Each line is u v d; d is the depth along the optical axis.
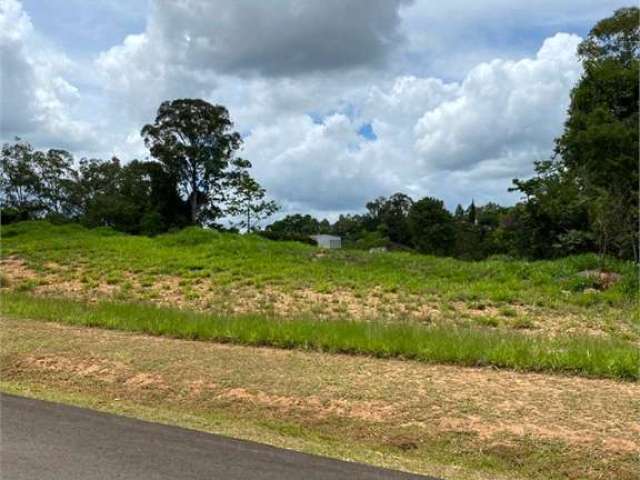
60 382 7.62
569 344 8.30
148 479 4.50
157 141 43.03
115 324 10.27
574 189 23.55
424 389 6.76
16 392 7.07
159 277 16.11
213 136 43.28
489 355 7.78
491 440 5.51
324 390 6.80
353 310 12.22
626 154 18.19
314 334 8.94
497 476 4.98
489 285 14.07
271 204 51.31
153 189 44.28
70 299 12.98
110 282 15.66
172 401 6.90
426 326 9.88
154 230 41.78
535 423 5.77
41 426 5.72
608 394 6.52
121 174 50.94
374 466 4.96
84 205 52.28
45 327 10.16
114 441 5.34
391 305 12.66
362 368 7.68
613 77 19.61
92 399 6.93
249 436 5.72
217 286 14.83
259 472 4.70
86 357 8.30
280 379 7.21
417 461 5.23
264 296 13.67
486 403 6.30
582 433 5.52
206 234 21.36
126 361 8.08
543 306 12.38
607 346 8.18
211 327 9.55
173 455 5.02
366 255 18.36
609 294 12.85
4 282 15.73
